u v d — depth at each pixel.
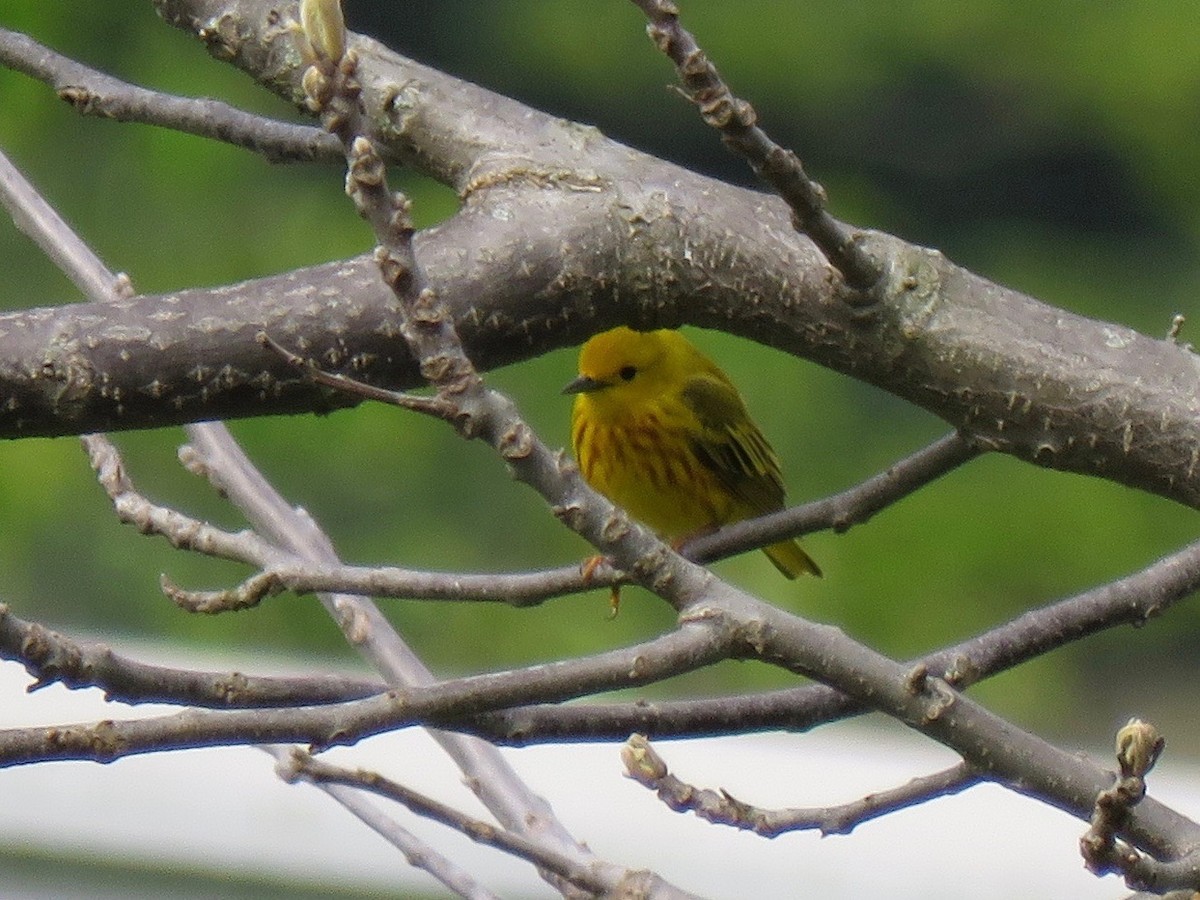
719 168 37.41
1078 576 29.11
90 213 31.53
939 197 36.75
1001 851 9.62
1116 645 28.03
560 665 5.25
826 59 36.56
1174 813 5.82
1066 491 29.44
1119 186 36.50
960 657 6.29
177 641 24.47
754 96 36.91
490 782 7.28
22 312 5.66
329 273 5.80
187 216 31.62
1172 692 27.84
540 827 7.15
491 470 27.98
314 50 4.76
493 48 37.38
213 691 5.47
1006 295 6.34
